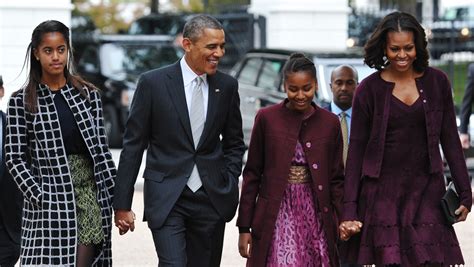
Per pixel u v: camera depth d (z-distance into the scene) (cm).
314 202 1605
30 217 1591
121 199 1612
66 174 1581
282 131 1600
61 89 1595
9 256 1798
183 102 1630
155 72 1641
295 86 1575
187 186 1628
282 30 4628
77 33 5044
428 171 1560
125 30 6369
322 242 1598
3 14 4075
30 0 4103
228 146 1689
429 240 1539
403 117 1549
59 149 1583
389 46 1552
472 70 2844
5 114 1769
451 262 1551
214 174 1642
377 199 1558
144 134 1636
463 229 2705
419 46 1552
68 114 1589
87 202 1597
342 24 4656
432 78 1570
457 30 5612
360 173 1572
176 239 1614
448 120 1577
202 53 1608
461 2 6506
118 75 4453
